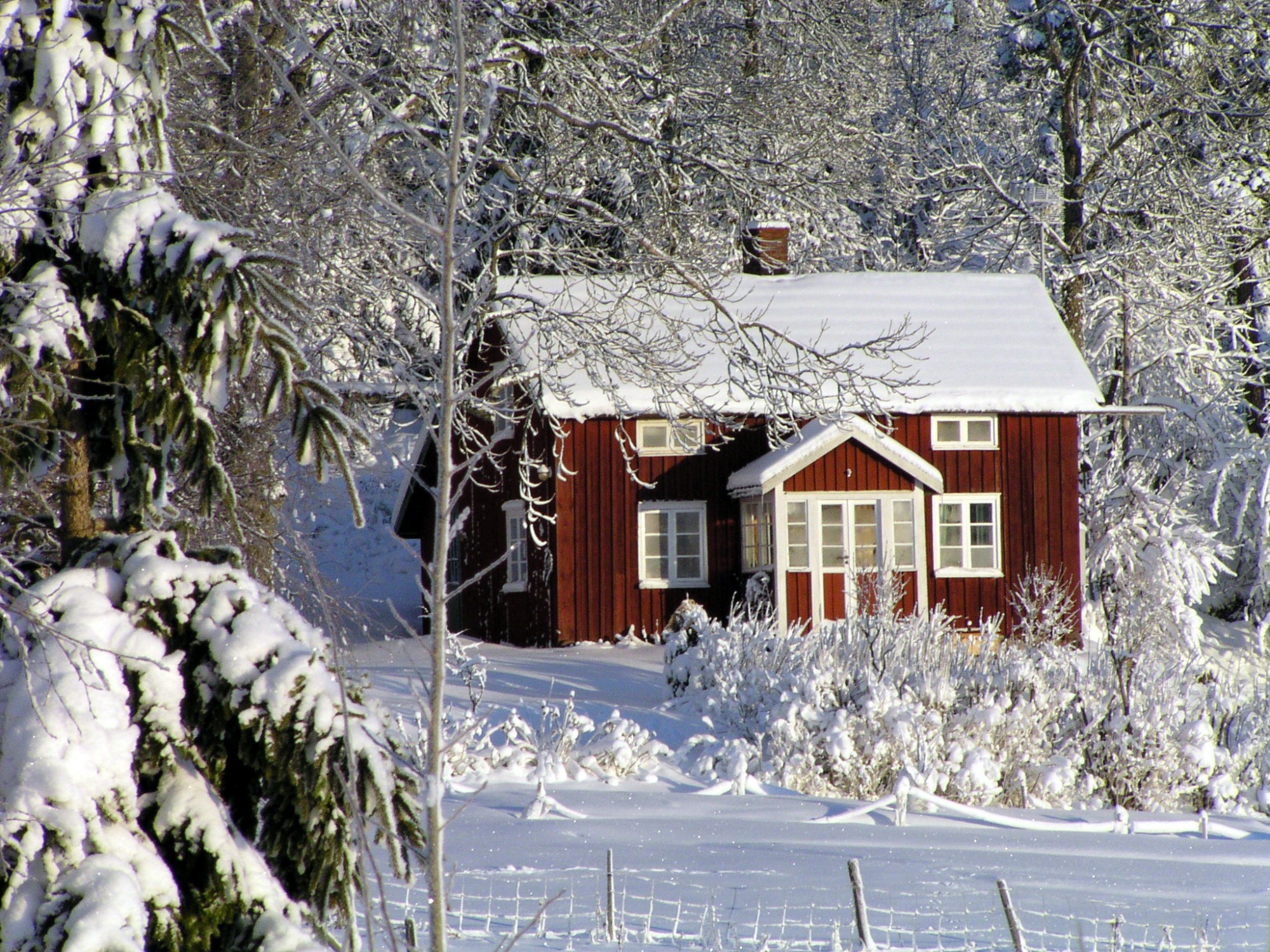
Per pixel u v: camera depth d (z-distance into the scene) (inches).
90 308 777.6
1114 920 1270.9
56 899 638.5
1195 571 4478.3
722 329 2546.8
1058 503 4136.3
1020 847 1892.2
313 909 746.8
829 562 3973.9
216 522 1617.9
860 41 4468.5
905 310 4397.1
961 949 1259.8
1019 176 5684.1
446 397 641.0
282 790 740.0
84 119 786.2
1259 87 4958.2
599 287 2605.8
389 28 2413.9
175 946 667.4
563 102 3107.8
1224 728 2807.6
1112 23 5064.0
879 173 5251.0
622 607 3998.5
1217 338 5113.2
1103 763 2618.1
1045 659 2760.8
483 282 2126.0
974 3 6348.4
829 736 2460.6
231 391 1428.4
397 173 2696.9
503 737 2529.5
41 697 686.5
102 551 786.8
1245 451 4783.5
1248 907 1488.7
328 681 741.3
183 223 759.7
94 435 817.5
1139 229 5108.3
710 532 4065.0
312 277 2052.2
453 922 1295.5
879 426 2628.0
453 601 4896.7
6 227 769.6
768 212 4343.0
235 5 2118.6
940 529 4092.0
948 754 2522.1
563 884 1498.5
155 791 718.5
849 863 1263.5
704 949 1214.9
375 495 5565.9
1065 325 5039.4
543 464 3959.2
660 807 2108.8
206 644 748.6
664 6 3555.6
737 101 3587.6
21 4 789.2
